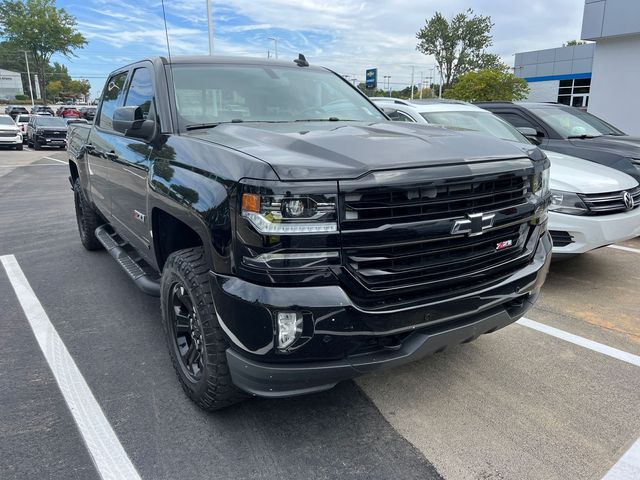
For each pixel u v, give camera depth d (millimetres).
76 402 3096
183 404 3072
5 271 5652
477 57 51969
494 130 6621
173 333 3125
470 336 2701
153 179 3150
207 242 2482
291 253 2223
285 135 2803
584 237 4848
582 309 4574
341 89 4297
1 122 26266
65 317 4387
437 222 2428
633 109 14766
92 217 6000
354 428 2867
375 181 2268
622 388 3277
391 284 2400
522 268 2922
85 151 5379
